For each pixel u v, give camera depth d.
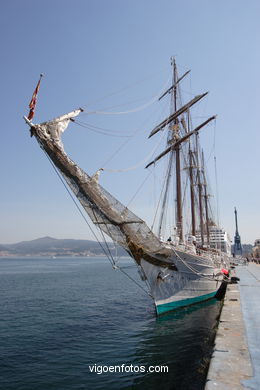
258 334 10.34
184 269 25.19
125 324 21.39
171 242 24.53
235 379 6.57
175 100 36.59
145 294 39.59
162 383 11.48
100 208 18.23
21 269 112.81
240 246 186.38
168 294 23.61
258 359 7.88
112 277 71.12
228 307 16.11
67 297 36.94
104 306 29.83
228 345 9.16
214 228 70.81
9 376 12.38
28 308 29.30
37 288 47.25
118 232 19.70
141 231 20.25
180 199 31.22
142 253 21.09
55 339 17.94
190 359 13.91
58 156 16.30
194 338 17.31
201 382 11.36
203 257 27.89
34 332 19.75
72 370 12.98
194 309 26.02
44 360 14.29
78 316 24.88
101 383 11.63
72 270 104.19
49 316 25.14
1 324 22.27
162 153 34.22
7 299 35.62
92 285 51.88
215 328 19.55
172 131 34.53
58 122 16.23
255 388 6.09
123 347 16.02
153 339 17.31
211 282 30.52
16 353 15.38
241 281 32.25
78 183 17.12
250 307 15.95
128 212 19.14
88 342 17.16
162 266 22.75
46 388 11.25
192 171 44.28
